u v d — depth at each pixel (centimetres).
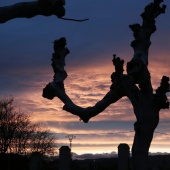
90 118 1064
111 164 4812
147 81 987
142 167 982
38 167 2867
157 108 995
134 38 1039
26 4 669
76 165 5622
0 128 7062
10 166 6094
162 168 4141
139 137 993
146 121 991
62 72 1091
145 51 1023
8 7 670
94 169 4925
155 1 1038
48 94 1088
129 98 1020
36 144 7875
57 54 1095
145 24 1033
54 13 672
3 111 7256
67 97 1080
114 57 1048
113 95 1045
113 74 1047
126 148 2367
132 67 990
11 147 7412
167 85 996
